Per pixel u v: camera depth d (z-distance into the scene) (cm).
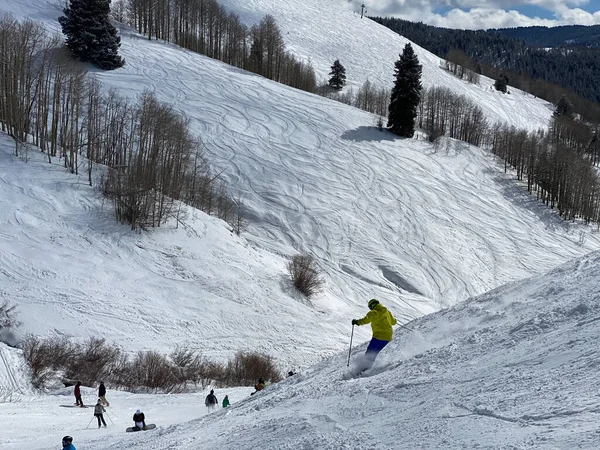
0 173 5053
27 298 3962
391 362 1005
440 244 6881
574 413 489
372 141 8919
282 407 952
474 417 564
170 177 5597
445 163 9056
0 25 7538
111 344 3800
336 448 599
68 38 9038
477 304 1209
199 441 927
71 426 2244
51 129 6031
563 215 8456
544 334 785
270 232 6431
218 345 4081
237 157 7681
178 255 4862
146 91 8756
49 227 4662
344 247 6394
